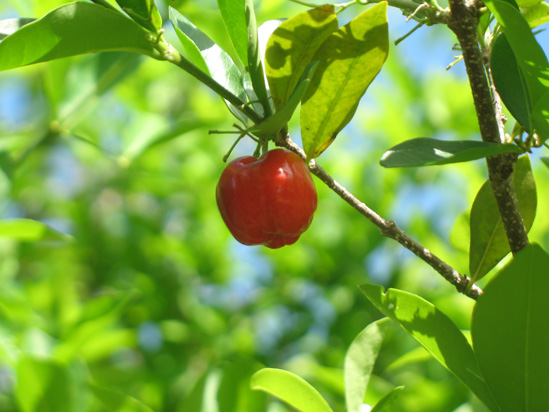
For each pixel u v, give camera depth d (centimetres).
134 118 60
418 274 62
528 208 36
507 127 59
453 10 35
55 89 53
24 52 34
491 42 37
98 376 55
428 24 35
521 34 33
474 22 35
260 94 36
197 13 59
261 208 37
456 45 38
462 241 39
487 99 35
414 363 56
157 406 58
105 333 53
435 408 47
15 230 46
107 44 35
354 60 36
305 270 68
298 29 35
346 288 65
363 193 66
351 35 35
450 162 33
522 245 35
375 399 45
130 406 42
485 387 35
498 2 33
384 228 36
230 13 36
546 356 34
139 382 58
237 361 41
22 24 36
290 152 37
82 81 54
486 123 35
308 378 59
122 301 52
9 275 63
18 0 52
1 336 47
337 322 64
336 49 35
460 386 47
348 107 36
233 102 36
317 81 36
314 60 36
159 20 35
